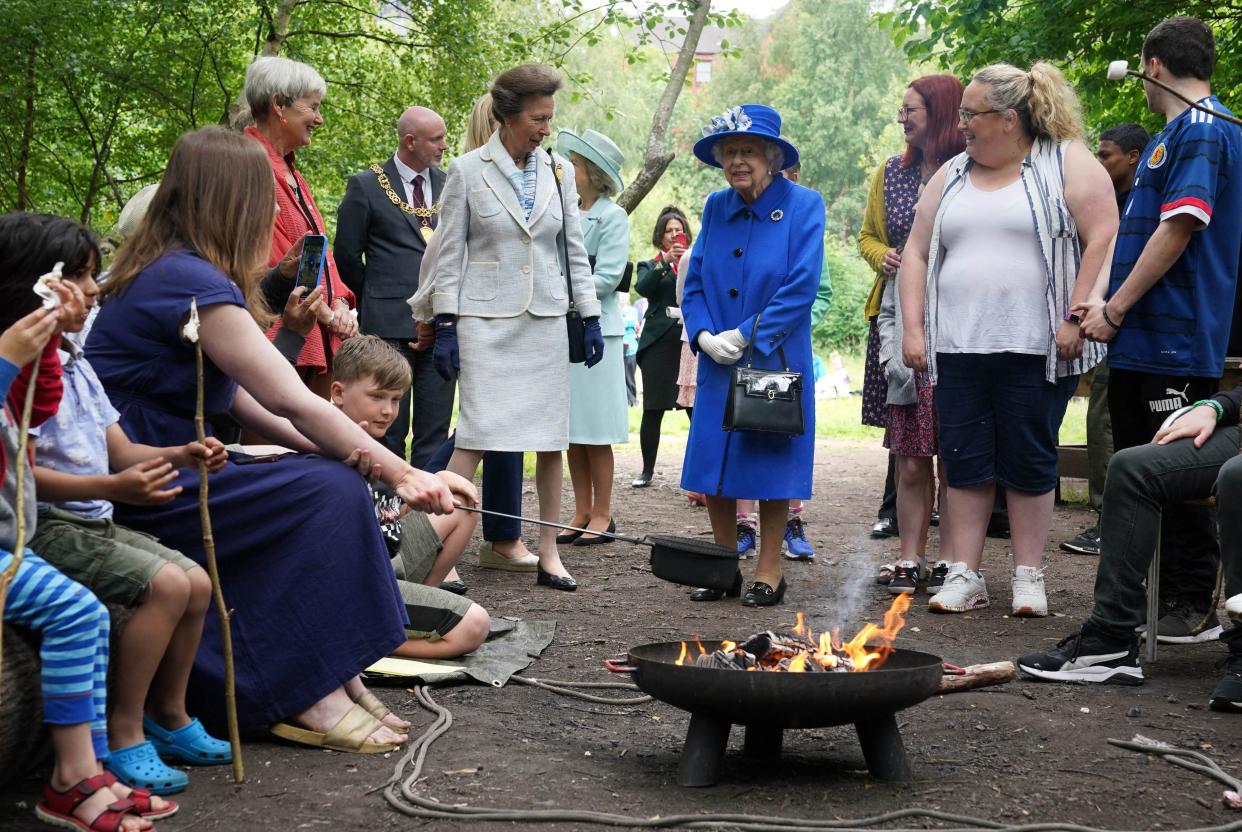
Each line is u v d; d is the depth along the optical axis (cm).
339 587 339
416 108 695
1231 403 417
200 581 307
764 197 579
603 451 732
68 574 291
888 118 5644
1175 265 477
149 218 341
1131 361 484
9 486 270
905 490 603
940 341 544
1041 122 537
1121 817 290
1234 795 298
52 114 1375
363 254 717
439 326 589
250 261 345
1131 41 1151
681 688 298
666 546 389
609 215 724
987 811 292
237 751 304
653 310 995
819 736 358
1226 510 386
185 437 338
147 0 1296
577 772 317
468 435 587
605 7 1314
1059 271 528
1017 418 532
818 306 691
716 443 566
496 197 589
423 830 274
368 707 351
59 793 269
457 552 501
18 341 258
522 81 582
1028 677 422
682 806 292
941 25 1264
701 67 6812
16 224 282
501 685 406
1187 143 469
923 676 299
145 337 331
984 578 627
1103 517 420
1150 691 407
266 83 539
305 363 521
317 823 278
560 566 603
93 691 270
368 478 347
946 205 549
